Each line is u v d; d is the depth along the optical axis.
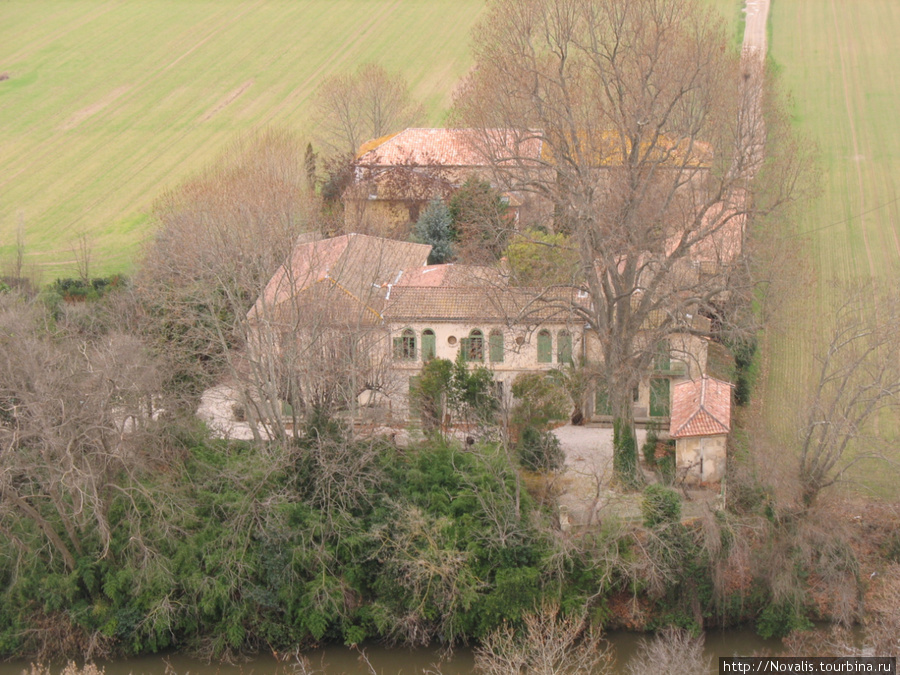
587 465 64.75
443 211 91.19
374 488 59.53
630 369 61.09
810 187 82.81
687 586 55.69
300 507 58.09
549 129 61.75
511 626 54.81
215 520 58.28
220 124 134.38
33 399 54.06
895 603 51.50
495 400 66.25
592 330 70.50
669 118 65.25
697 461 62.12
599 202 62.09
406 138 104.56
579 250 59.59
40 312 70.94
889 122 122.56
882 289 78.00
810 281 75.31
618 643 55.12
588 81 71.44
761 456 58.34
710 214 76.06
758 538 56.56
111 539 56.34
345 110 118.56
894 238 98.88
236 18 162.25
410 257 83.38
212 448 62.56
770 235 72.19
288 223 67.62
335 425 60.66
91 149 130.38
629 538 56.22
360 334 64.44
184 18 163.00
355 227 86.19
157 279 79.75
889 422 67.19
